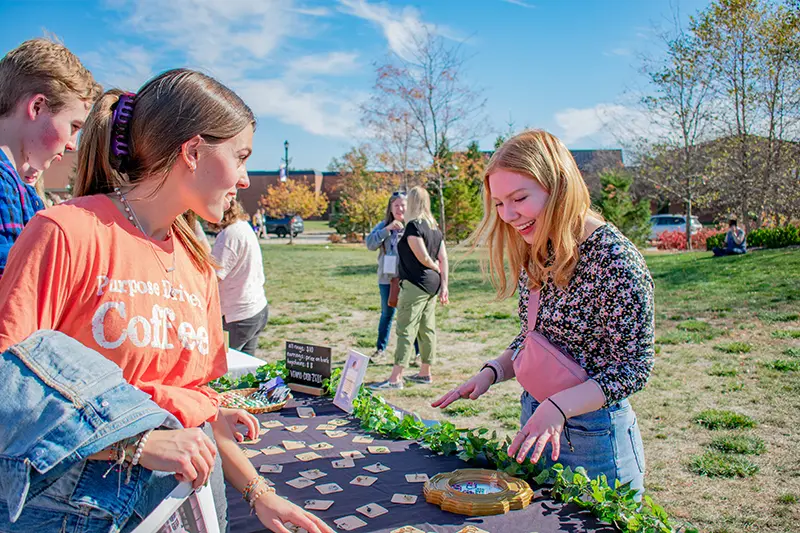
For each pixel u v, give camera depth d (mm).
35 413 1010
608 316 1853
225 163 1310
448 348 7527
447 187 25906
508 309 10125
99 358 1105
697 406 4938
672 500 3400
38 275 1095
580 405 1802
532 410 2088
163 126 1247
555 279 1904
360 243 31609
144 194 1292
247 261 4250
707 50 17125
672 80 18141
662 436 4336
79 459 1028
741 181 17312
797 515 3186
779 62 16078
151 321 1236
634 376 1834
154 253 1275
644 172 20844
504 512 1843
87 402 1038
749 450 4016
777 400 5016
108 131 1286
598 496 1800
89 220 1175
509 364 2289
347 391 3102
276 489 2078
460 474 2072
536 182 1843
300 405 3180
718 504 3334
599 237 1869
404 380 5980
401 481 2135
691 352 6660
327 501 1951
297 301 11867
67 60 1836
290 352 3518
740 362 6188
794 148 16578
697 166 18906
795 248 14969
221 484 1438
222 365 1563
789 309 8461
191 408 1295
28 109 1780
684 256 16906
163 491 1187
